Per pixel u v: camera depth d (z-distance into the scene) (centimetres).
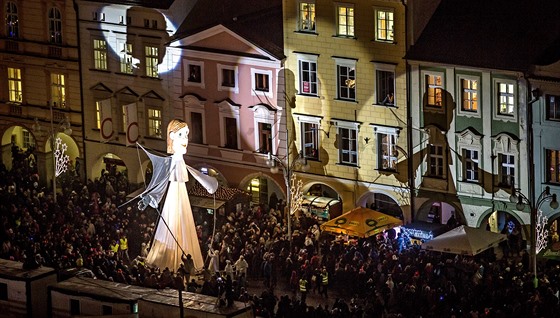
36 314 11388
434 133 13412
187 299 11081
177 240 12800
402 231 13275
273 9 14250
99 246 12900
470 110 13238
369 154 13762
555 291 12044
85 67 14962
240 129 14325
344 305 11581
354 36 13600
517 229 13262
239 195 14125
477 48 13200
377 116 13650
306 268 12475
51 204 13912
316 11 13712
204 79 14400
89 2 14762
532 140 13012
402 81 13475
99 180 14738
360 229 12975
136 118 14788
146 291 11225
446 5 13562
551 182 12988
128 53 14738
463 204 13425
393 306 11844
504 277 12144
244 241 13100
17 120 15400
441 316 11475
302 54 13850
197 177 13088
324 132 13912
